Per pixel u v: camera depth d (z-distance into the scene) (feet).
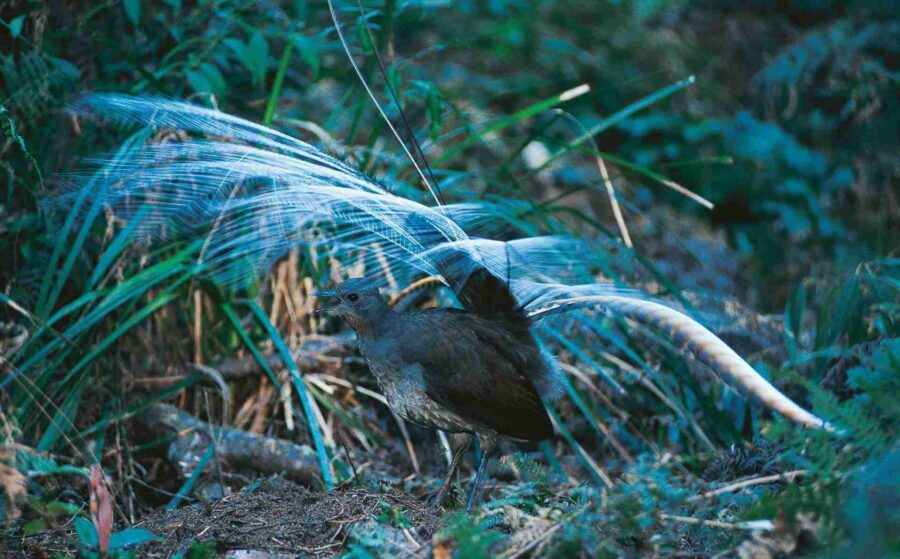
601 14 47.26
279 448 25.73
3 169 25.79
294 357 28.19
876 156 42.80
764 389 17.01
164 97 25.80
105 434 26.30
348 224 26.66
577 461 28.07
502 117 31.91
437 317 21.86
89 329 26.35
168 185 24.72
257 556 17.93
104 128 27.73
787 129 45.57
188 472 25.59
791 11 48.26
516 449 29.04
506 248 21.40
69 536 18.93
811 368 27.66
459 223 23.02
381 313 21.76
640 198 41.60
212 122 23.15
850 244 40.47
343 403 29.07
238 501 19.99
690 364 29.81
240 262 26.18
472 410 21.47
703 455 26.09
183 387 27.02
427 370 21.36
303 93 34.83
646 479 17.83
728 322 30.09
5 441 21.58
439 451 26.43
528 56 45.50
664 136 44.34
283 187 23.00
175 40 29.53
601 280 29.09
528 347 22.29
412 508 19.81
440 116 29.27
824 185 43.21
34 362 24.36
